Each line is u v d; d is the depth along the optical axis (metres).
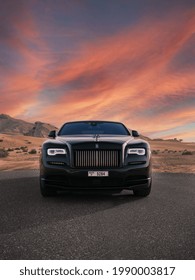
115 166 6.96
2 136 81.31
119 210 6.04
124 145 7.07
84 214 5.72
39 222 5.16
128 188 6.97
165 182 9.82
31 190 8.40
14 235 4.45
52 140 7.50
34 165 16.73
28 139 90.19
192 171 13.60
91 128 8.72
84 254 3.74
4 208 6.23
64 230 4.70
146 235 4.43
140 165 7.04
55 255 3.71
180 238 4.28
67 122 9.18
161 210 6.02
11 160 21.91
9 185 9.27
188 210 6.00
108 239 4.27
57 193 7.77
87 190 7.04
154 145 80.31
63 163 6.96
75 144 7.01
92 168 6.89
